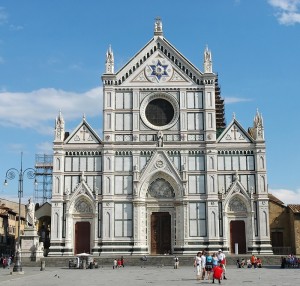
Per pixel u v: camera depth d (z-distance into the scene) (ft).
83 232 288.30
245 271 222.28
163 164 292.20
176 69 303.07
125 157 293.64
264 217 286.05
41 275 199.52
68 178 291.38
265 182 289.53
